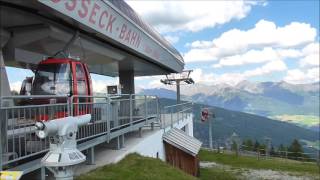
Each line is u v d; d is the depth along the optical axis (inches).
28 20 547.5
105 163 492.4
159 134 804.6
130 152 582.6
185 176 545.6
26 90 554.6
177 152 880.9
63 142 216.8
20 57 730.8
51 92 487.5
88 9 556.4
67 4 492.7
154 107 827.4
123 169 483.2
